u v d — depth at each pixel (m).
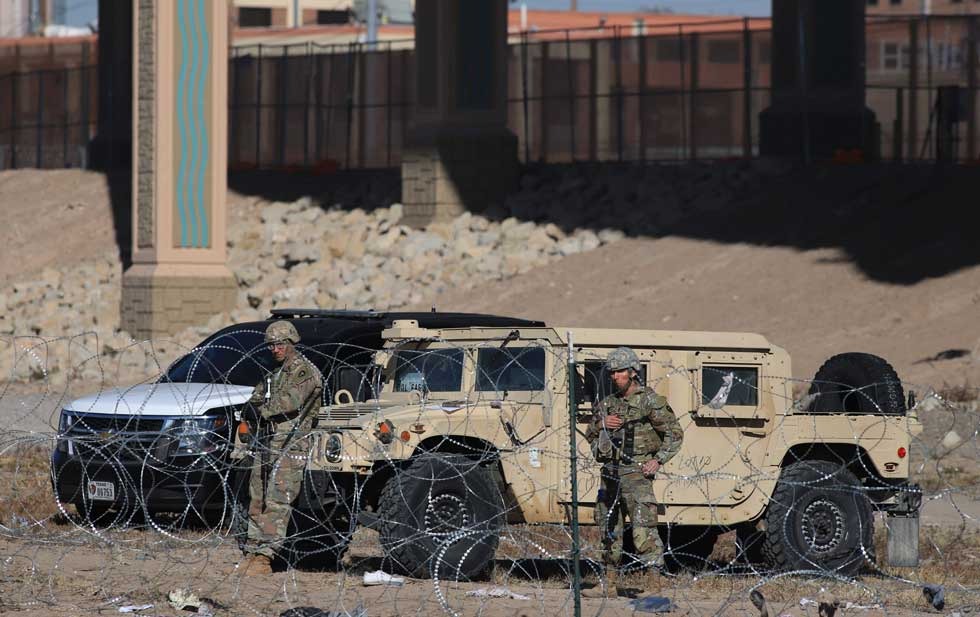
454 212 135.25
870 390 43.06
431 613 33.56
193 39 123.38
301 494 38.81
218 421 47.22
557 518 38.00
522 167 141.25
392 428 37.44
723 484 39.50
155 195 122.31
